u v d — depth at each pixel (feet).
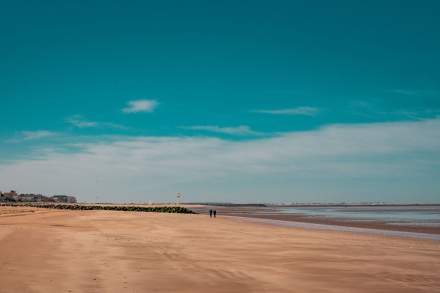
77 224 184.85
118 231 145.28
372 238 131.95
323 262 75.15
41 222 193.88
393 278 60.49
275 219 291.79
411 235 151.84
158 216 296.92
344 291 51.72
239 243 108.17
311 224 223.92
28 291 47.80
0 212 335.06
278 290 51.34
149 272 61.87
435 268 70.03
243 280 57.16
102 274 59.11
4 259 69.72
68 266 65.05
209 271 63.87
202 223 210.18
